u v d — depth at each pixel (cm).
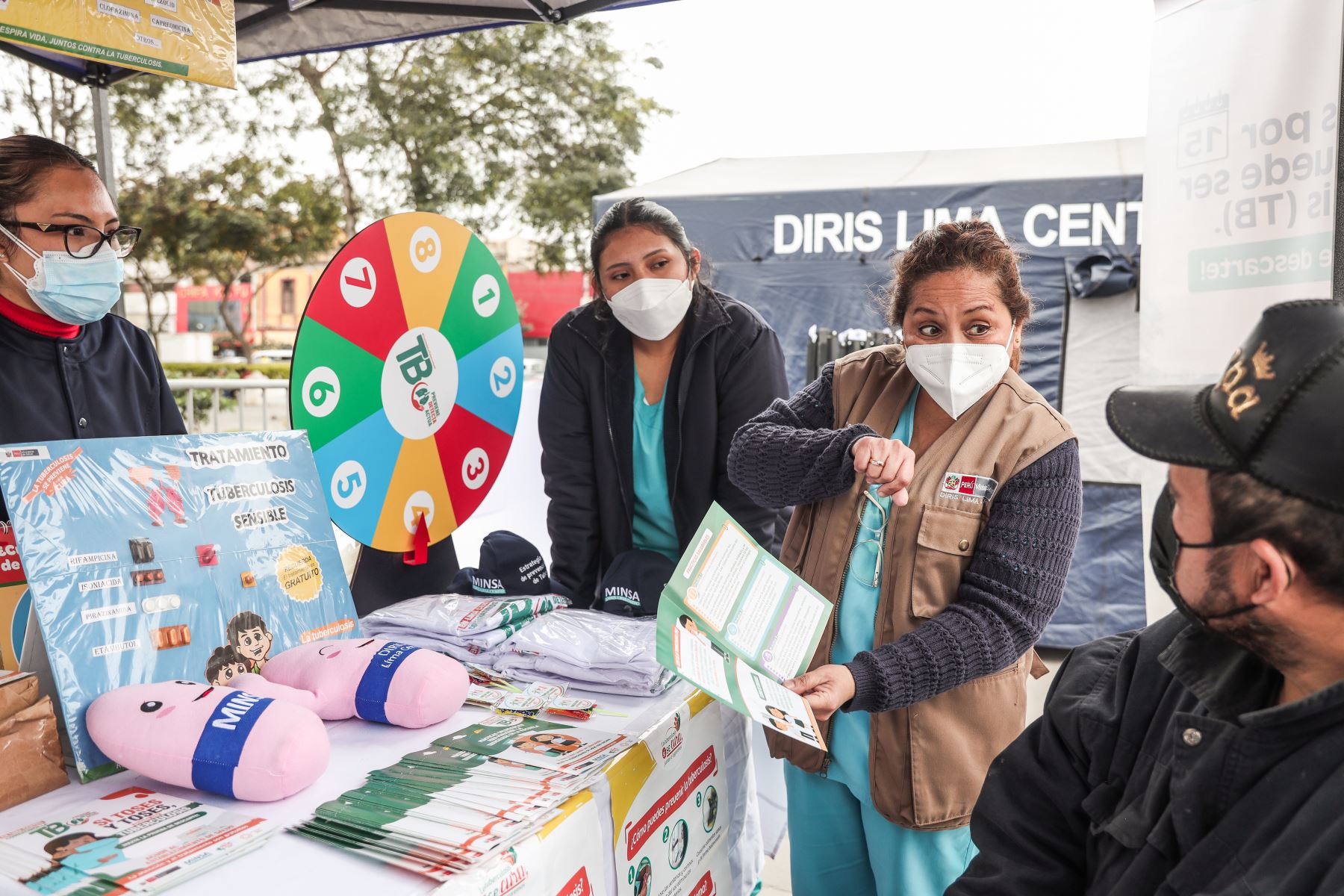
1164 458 67
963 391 135
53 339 160
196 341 1462
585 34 1450
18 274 148
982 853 95
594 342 190
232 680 117
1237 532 63
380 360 166
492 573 171
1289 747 67
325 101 1380
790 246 483
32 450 109
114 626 110
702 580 116
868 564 143
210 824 92
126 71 281
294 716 100
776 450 151
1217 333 205
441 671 120
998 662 130
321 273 153
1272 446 61
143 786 103
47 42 151
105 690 106
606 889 110
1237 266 200
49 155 147
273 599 128
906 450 133
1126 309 436
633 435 193
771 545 194
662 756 125
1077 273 438
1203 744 73
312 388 154
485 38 1402
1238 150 199
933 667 126
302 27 291
